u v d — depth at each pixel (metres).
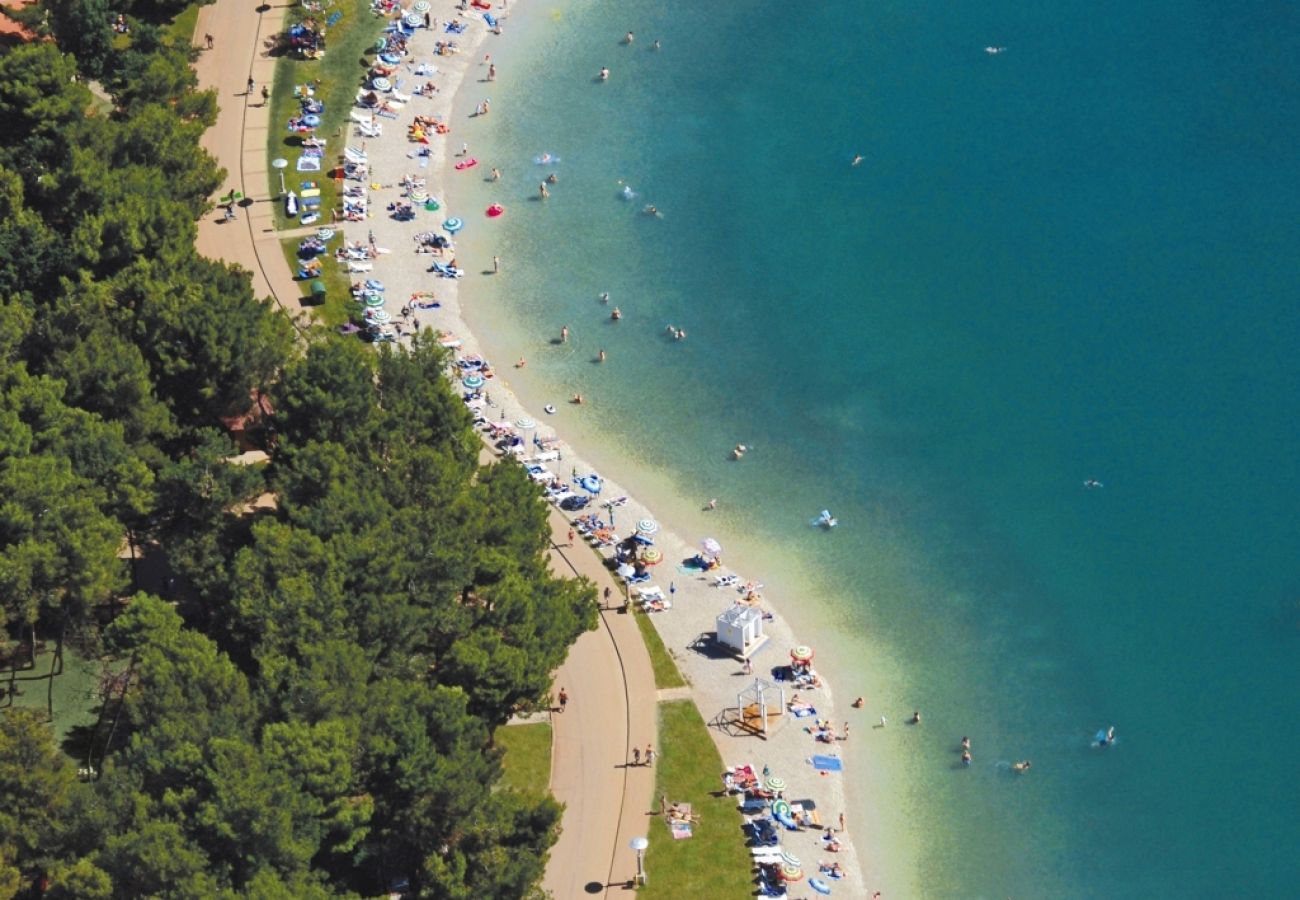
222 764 198.00
